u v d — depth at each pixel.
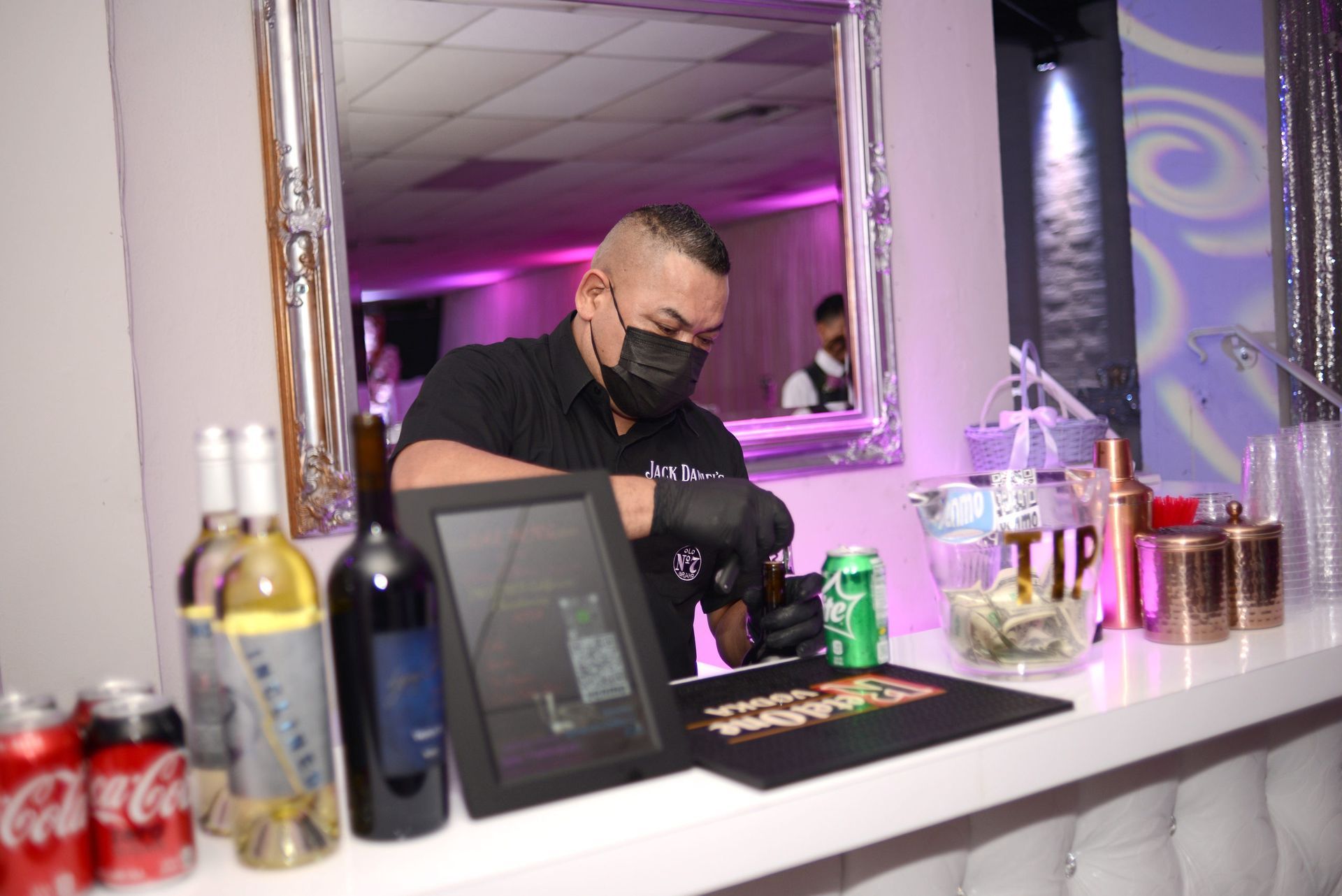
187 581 0.71
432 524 0.74
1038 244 5.31
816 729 0.83
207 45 1.95
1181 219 4.00
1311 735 1.33
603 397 1.68
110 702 0.63
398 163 2.18
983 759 0.81
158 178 1.92
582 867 0.65
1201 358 3.76
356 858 0.65
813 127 2.58
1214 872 1.20
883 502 2.68
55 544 1.78
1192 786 1.20
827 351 2.61
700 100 2.48
